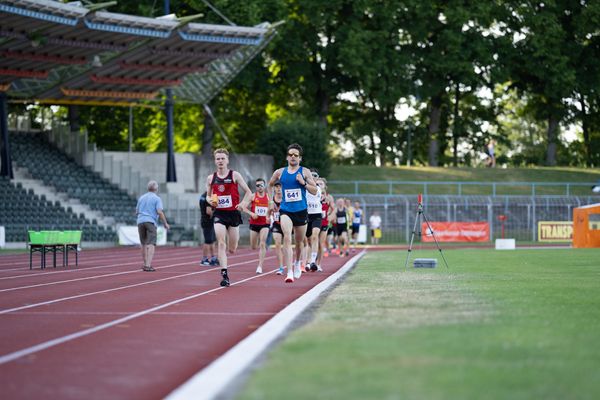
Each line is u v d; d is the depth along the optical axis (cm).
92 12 5956
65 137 7956
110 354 1152
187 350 1188
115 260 4256
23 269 3372
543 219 8694
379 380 833
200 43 6912
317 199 2986
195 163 8775
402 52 10212
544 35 10306
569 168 10356
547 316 1387
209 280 2598
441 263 3450
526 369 891
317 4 9350
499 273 2686
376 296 1803
